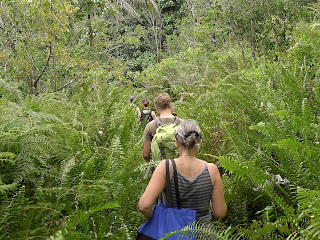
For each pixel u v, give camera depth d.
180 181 2.43
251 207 3.44
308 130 3.67
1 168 3.09
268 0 9.73
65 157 3.50
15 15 9.01
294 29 9.09
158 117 3.78
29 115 3.41
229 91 5.38
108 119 4.77
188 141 2.46
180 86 11.07
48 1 7.97
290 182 3.34
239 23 10.15
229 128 4.14
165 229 2.38
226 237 2.25
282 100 5.03
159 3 25.69
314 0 11.34
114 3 13.21
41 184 2.98
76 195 2.87
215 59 11.60
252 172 2.96
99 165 3.49
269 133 3.92
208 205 2.49
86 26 11.43
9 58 8.94
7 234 2.52
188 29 19.67
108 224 2.85
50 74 9.55
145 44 24.66
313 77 6.28
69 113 4.79
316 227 2.14
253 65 7.61
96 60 10.94
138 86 13.34
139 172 3.18
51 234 2.61
